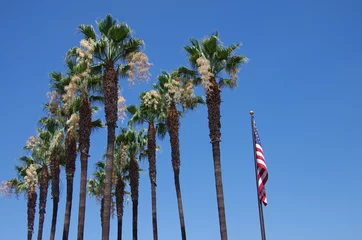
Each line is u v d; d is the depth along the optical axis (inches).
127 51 1096.2
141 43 1094.4
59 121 1411.2
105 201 989.8
